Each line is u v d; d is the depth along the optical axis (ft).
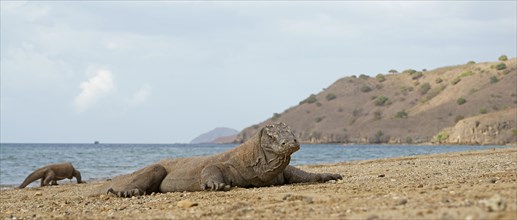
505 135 565.12
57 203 46.55
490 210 24.26
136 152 322.55
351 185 43.70
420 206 27.22
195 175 49.26
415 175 53.11
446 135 629.10
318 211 28.81
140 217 32.01
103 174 125.18
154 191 51.39
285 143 46.65
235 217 28.91
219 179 47.47
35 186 95.50
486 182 39.17
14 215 37.63
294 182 51.39
